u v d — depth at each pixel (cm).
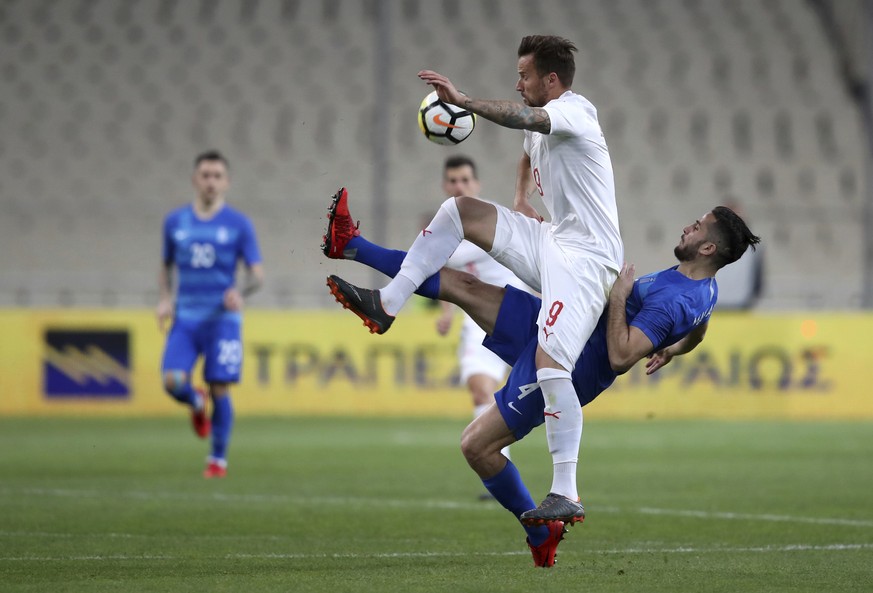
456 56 8719
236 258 3809
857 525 2680
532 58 2084
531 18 8912
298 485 3506
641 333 1977
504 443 2039
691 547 2336
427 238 2067
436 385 6200
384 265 2097
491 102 1931
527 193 2291
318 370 6234
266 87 8612
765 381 6181
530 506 2070
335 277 2053
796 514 2884
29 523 2644
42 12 8788
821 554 2217
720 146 8562
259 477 3725
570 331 1967
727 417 6188
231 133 8444
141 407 6216
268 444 4853
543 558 2016
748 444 4862
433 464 4134
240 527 2616
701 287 2017
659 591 1748
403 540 2425
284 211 7862
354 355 6228
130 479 3638
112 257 7838
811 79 8856
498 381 3481
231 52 8719
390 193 8069
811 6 9106
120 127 8462
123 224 7956
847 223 8162
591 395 2048
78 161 8331
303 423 5838
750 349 6184
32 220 7975
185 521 2711
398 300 2056
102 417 6103
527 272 2066
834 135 8662
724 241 2011
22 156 8331
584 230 2022
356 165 8256
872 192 7362
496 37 8825
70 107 8519
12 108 8494
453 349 6203
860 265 8062
